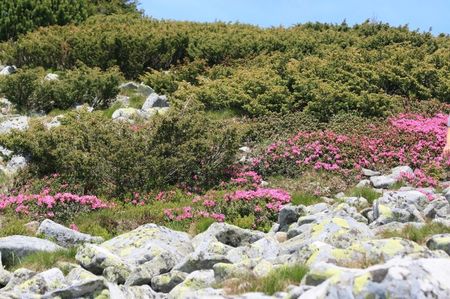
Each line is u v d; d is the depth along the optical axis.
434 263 7.19
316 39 36.47
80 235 14.52
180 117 20.16
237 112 25.83
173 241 13.62
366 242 9.47
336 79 27.19
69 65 33.12
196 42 35.34
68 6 40.19
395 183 18.61
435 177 19.11
